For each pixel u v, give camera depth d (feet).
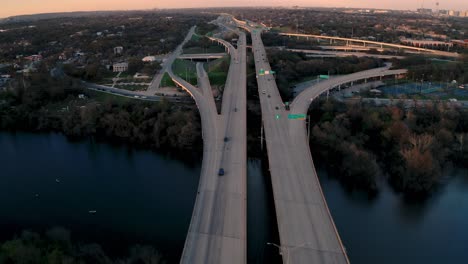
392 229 280.10
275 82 568.82
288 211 245.65
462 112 451.12
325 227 229.45
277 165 306.96
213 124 403.75
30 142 462.60
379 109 462.60
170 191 336.90
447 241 267.18
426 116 446.19
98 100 574.15
